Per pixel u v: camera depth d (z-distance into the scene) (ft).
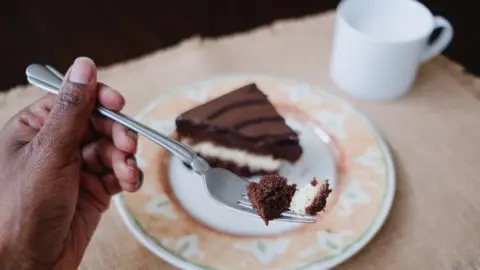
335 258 1.40
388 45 1.74
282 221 1.47
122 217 1.48
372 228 1.47
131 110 1.81
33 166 1.25
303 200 1.42
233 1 2.41
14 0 2.37
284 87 1.84
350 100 1.87
